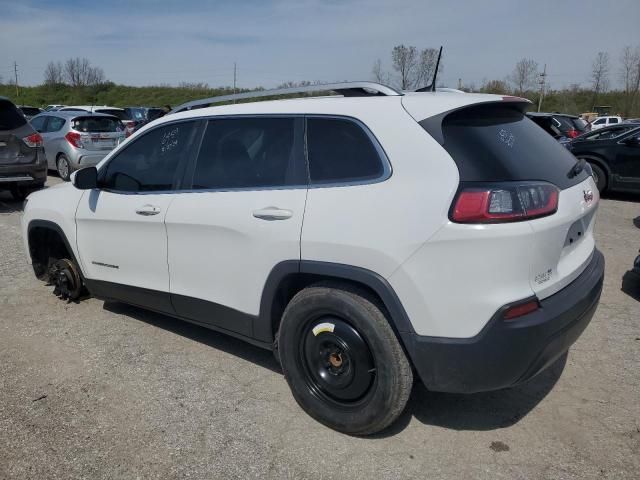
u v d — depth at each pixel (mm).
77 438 2906
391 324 2674
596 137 11227
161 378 3521
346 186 2770
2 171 8680
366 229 2629
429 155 2566
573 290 2738
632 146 10125
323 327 2840
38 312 4613
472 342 2467
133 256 3867
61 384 3445
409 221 2521
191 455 2771
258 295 3113
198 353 3873
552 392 3354
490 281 2412
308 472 2646
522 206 2436
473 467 2676
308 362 2973
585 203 2934
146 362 3738
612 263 6062
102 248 4109
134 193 3838
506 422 3049
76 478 2615
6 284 5289
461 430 2973
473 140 2611
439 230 2449
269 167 3123
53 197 4551
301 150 3000
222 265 3279
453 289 2455
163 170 3686
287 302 3172
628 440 2871
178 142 3639
